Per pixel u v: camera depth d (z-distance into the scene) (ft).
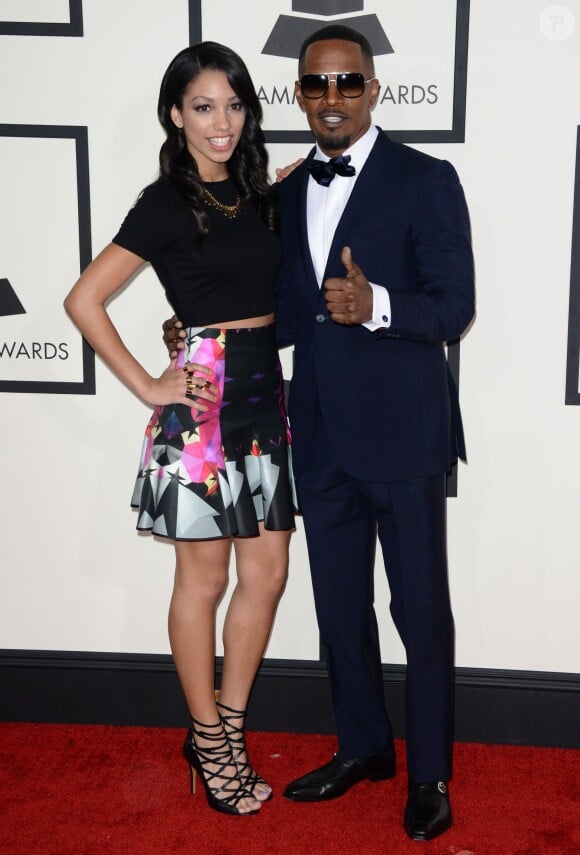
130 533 8.46
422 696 7.02
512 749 8.18
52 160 7.92
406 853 6.65
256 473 6.96
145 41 7.69
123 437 8.33
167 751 8.13
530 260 7.67
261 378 6.88
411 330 6.03
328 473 6.95
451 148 7.59
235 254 6.64
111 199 7.97
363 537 7.24
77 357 8.23
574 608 8.12
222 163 6.79
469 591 8.21
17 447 8.41
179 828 6.95
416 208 6.42
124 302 8.11
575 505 7.98
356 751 7.51
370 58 6.53
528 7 7.32
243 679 7.44
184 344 6.78
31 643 8.68
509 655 8.26
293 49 7.60
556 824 6.97
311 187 6.85
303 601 8.44
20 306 8.18
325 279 6.56
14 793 7.39
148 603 8.56
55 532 8.52
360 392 6.64
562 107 7.43
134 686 8.58
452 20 7.40
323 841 6.81
